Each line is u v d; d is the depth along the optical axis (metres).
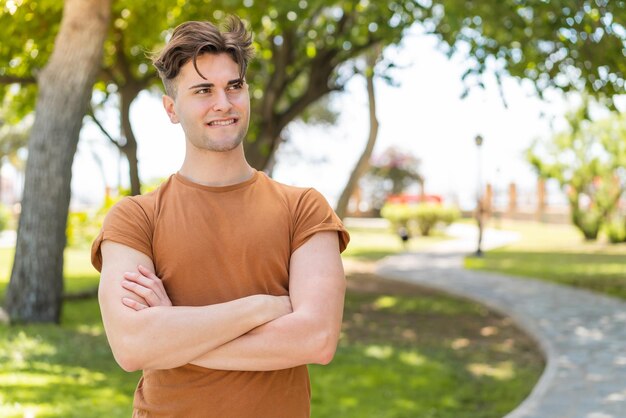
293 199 2.03
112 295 1.87
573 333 10.01
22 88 13.76
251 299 1.85
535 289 14.96
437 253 25.03
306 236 1.98
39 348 7.78
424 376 7.64
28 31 11.55
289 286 1.96
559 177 27.92
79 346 8.12
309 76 13.62
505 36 9.15
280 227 1.97
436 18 10.29
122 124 12.89
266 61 14.18
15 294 9.43
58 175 9.44
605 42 9.02
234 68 1.95
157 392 1.90
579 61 9.39
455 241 30.84
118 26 12.31
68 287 14.14
